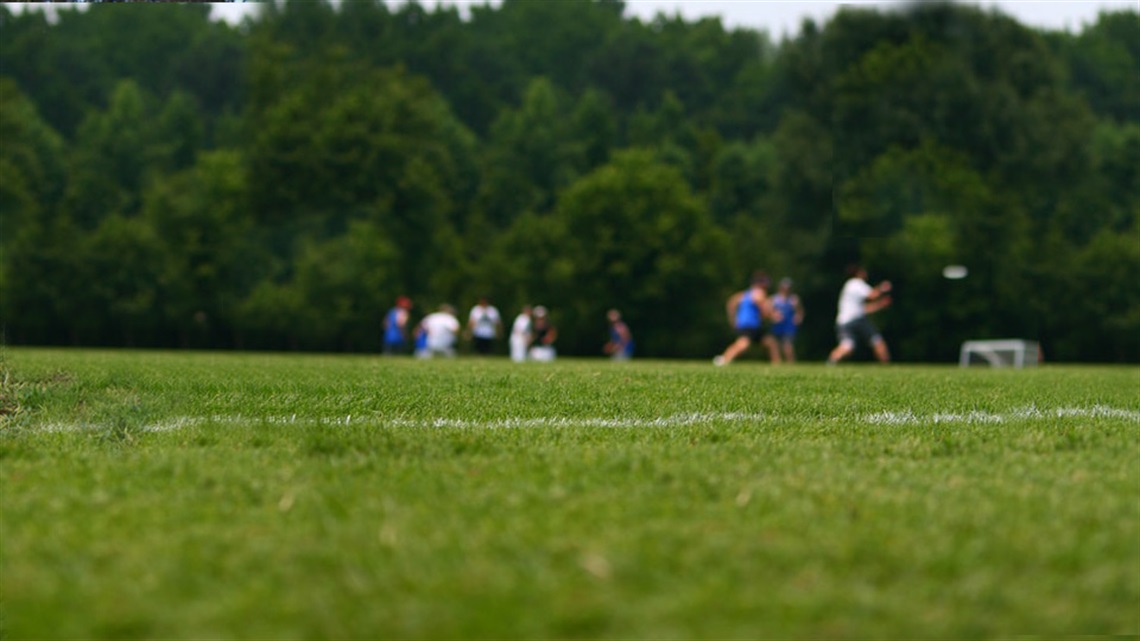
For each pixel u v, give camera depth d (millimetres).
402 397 9305
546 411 8508
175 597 3367
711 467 5520
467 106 122375
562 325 79938
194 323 84750
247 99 92562
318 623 3098
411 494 4797
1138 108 88688
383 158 84438
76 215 90375
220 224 83875
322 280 83312
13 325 83312
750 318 29656
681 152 99125
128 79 117812
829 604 3205
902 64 67625
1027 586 3422
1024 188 66125
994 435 7133
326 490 4918
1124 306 68875
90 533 4203
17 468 5773
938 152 65062
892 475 5383
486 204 101188
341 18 118750
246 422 7547
